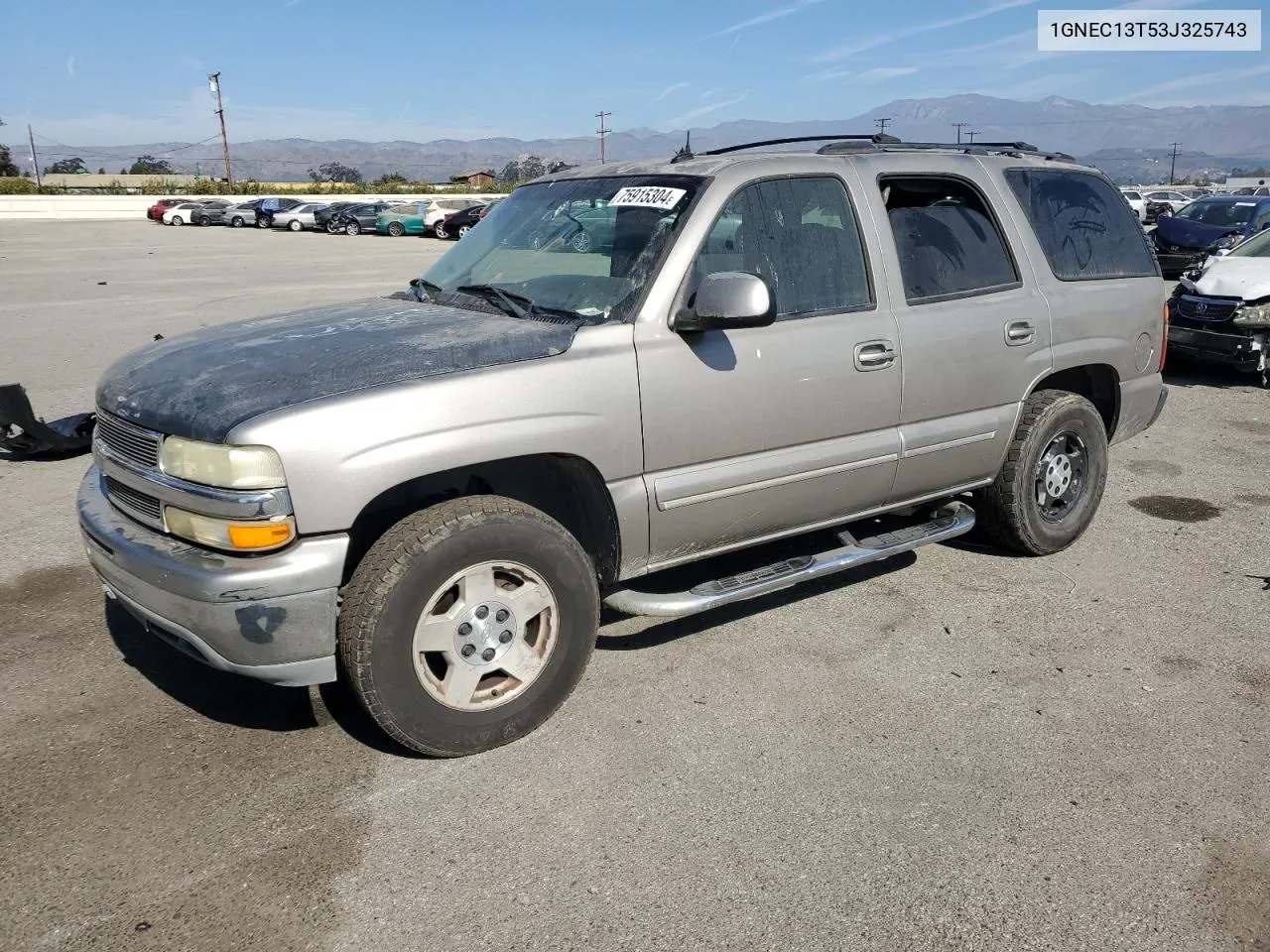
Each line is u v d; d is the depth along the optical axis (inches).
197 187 2778.1
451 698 122.1
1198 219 733.9
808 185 151.5
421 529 116.3
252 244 1369.3
